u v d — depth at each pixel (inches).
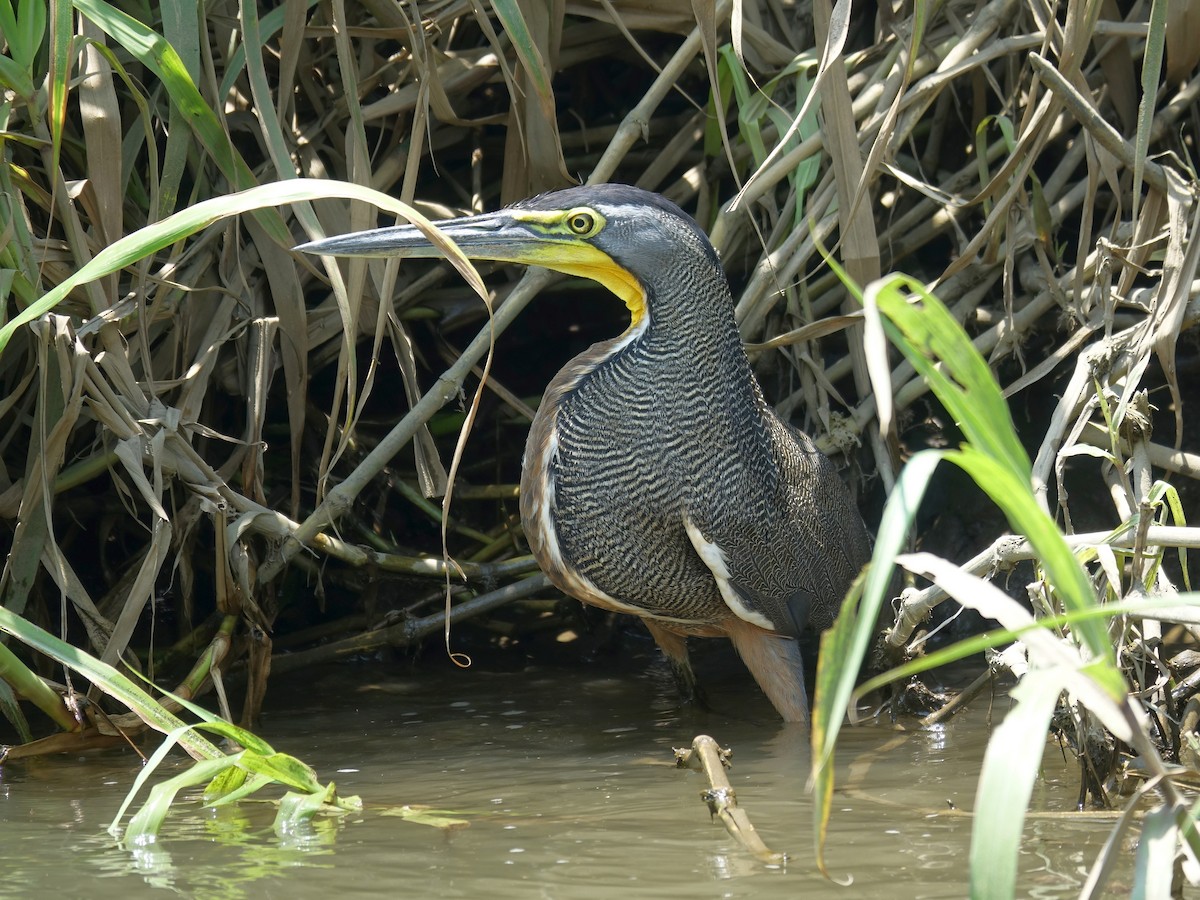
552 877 241.6
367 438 509.4
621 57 546.0
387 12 446.9
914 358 164.2
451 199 553.6
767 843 262.8
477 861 252.7
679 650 411.2
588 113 574.2
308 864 251.1
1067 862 246.5
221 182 444.1
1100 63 509.4
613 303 563.5
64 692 354.0
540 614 506.9
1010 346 458.0
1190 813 173.3
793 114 485.7
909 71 375.9
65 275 383.6
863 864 246.8
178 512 428.5
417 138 395.2
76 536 476.1
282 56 412.2
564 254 374.3
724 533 372.5
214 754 294.2
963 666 451.8
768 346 423.2
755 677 396.2
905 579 458.0
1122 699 164.2
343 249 364.5
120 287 417.1
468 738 373.1
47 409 377.4
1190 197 408.8
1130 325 465.4
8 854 259.6
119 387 376.2
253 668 392.2
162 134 452.1
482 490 513.7
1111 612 157.2
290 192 261.3
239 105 463.8
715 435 371.9
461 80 483.5
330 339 484.4
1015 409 522.3
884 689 421.4
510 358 562.3
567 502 376.8
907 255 532.7
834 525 412.5
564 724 390.3
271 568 406.6
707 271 373.4
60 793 313.6
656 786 315.9
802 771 328.5
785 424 417.1
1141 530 282.4
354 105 385.7
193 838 270.2
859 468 478.0
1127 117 491.8
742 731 379.9
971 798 297.4
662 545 374.0
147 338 387.2
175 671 435.5
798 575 395.2
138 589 355.9
